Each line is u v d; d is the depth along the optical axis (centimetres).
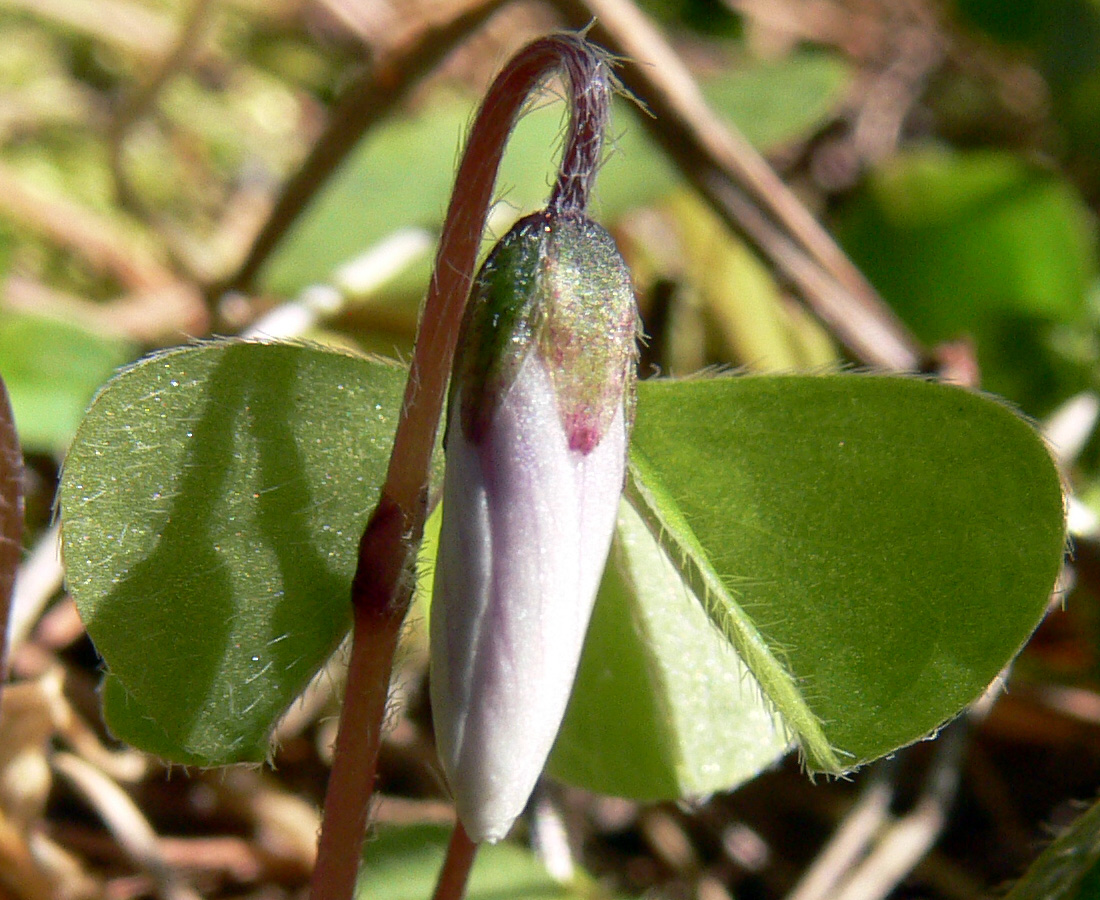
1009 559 7
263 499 7
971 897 10
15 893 9
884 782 9
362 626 7
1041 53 17
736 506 7
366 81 11
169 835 9
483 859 9
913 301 14
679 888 10
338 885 7
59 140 14
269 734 7
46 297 12
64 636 10
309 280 12
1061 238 13
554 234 7
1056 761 11
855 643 7
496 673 7
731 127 13
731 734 8
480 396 7
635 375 7
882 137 18
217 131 15
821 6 20
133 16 15
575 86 7
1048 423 12
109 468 7
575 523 7
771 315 13
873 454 7
